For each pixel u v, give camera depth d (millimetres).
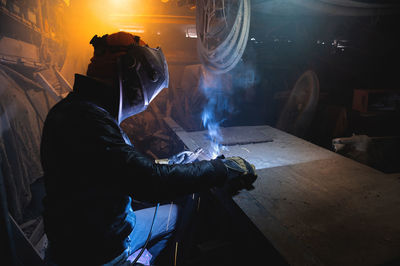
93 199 926
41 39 3607
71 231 939
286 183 1559
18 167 2381
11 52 2748
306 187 1509
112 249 1007
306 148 2168
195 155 1653
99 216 945
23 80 3105
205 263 1572
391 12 4609
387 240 1071
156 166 917
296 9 4773
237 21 2219
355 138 2854
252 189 1491
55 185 912
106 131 882
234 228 1569
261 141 2334
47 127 919
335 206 1315
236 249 1567
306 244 1056
